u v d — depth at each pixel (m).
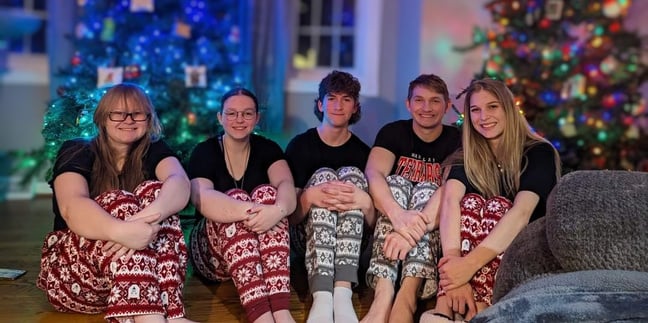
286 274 2.12
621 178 1.66
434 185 2.36
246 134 2.33
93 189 2.09
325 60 5.17
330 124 2.51
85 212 1.90
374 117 4.92
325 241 2.21
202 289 2.47
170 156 2.20
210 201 2.14
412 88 2.44
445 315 2.02
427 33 4.54
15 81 4.75
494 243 2.05
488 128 2.20
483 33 4.48
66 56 4.59
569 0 4.33
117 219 1.89
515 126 2.21
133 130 2.09
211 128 4.16
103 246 1.90
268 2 4.67
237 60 4.46
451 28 4.54
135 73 4.04
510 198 2.22
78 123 2.47
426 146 2.50
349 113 2.48
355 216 2.23
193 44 4.30
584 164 4.42
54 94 4.59
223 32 4.42
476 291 2.09
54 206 2.12
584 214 1.59
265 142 2.47
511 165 2.21
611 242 1.55
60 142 2.56
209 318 2.20
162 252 2.01
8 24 4.78
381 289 2.18
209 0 4.39
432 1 4.52
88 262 1.97
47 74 4.80
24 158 4.70
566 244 1.59
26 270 2.67
